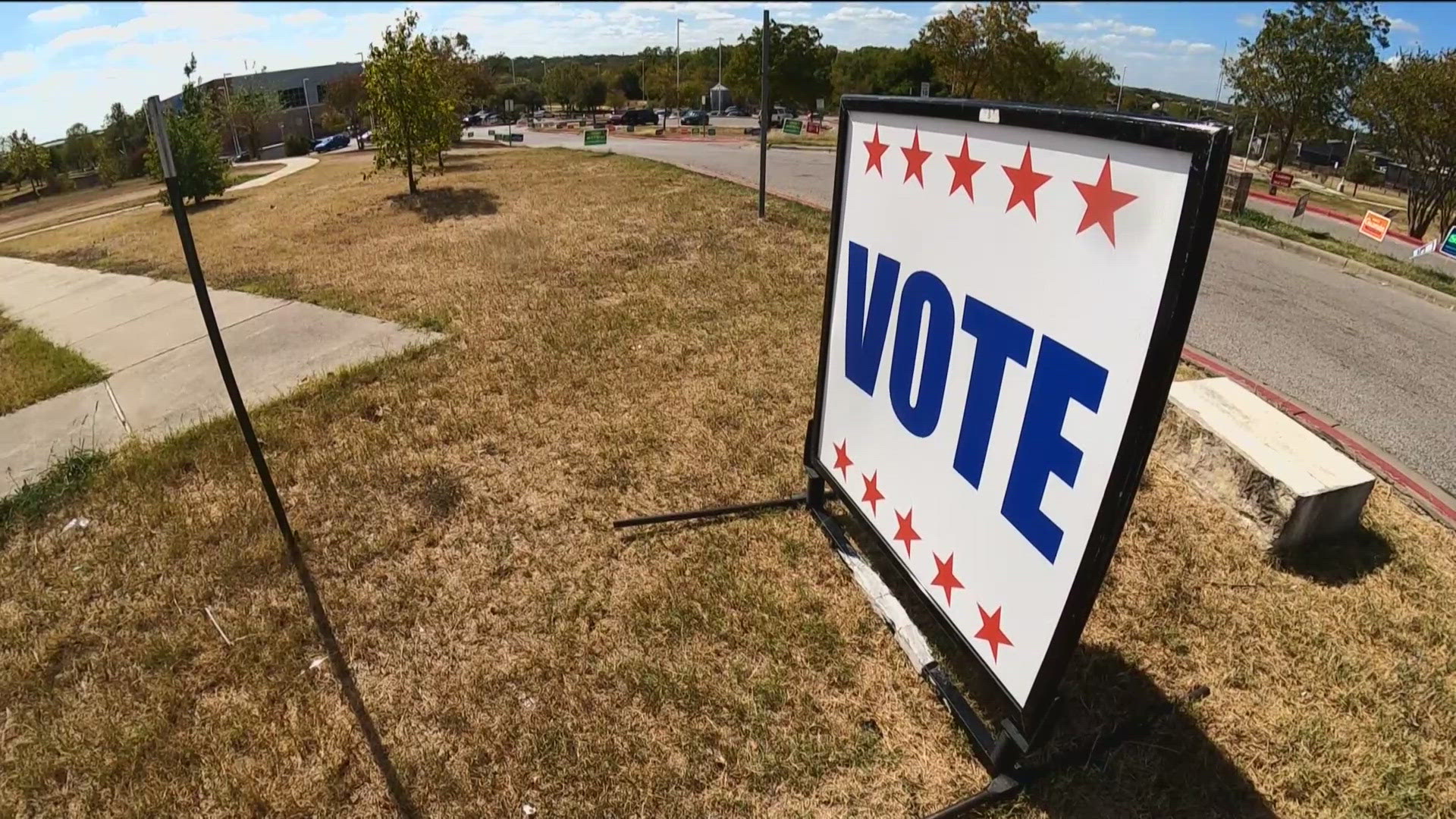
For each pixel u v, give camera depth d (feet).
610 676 8.89
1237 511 10.98
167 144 8.66
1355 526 10.79
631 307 20.27
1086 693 8.45
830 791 7.52
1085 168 5.91
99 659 9.48
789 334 18.21
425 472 13.15
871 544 11.18
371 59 38.42
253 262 29.25
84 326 23.16
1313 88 74.49
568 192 38.27
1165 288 5.24
